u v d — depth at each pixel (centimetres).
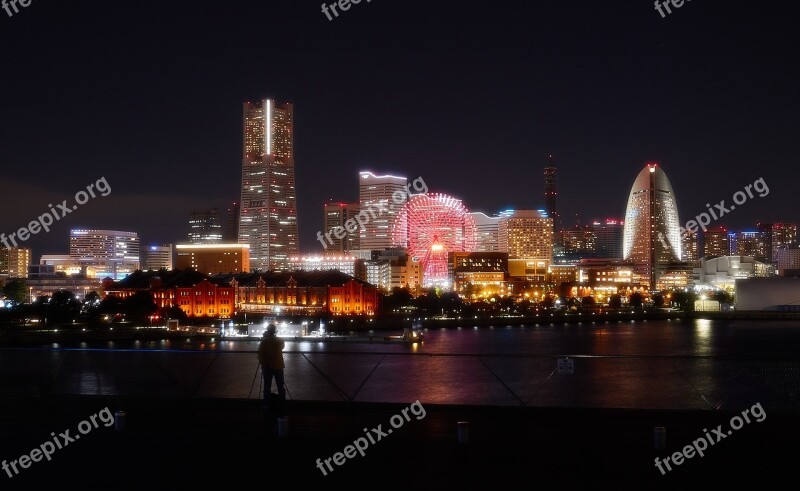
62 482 3384
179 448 3856
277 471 3484
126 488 3300
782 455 3678
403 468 3506
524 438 3991
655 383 12056
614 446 3838
